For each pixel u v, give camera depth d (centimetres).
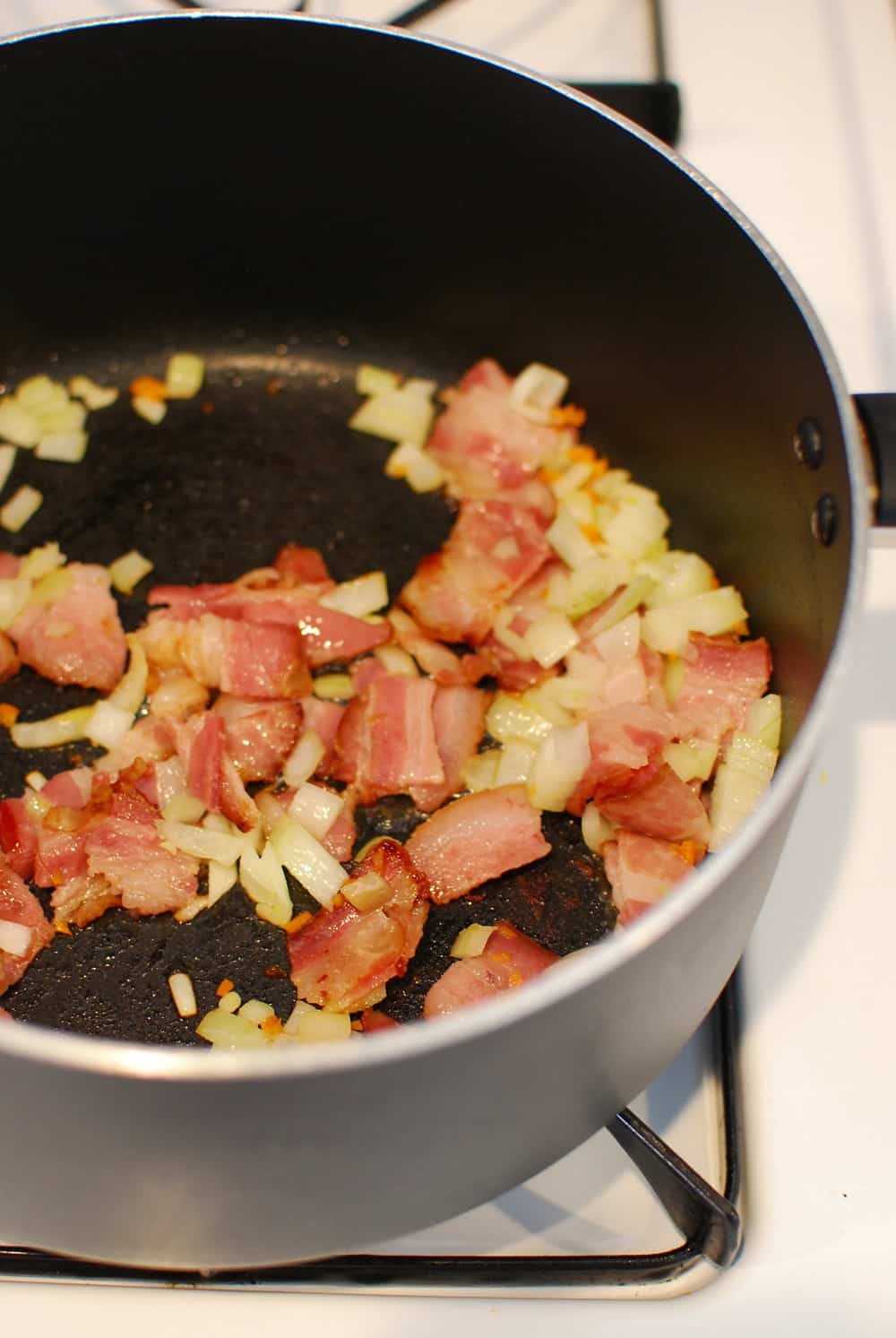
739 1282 45
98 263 59
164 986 50
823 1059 48
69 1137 41
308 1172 41
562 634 56
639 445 59
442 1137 41
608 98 61
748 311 51
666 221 52
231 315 61
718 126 63
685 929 41
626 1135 46
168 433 60
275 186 57
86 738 55
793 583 52
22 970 51
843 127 63
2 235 57
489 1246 46
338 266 59
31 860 52
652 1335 45
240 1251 44
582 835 53
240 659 55
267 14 52
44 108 54
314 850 52
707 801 53
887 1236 46
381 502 59
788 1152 47
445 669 56
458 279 59
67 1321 45
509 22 64
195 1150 40
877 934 50
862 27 65
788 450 51
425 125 54
